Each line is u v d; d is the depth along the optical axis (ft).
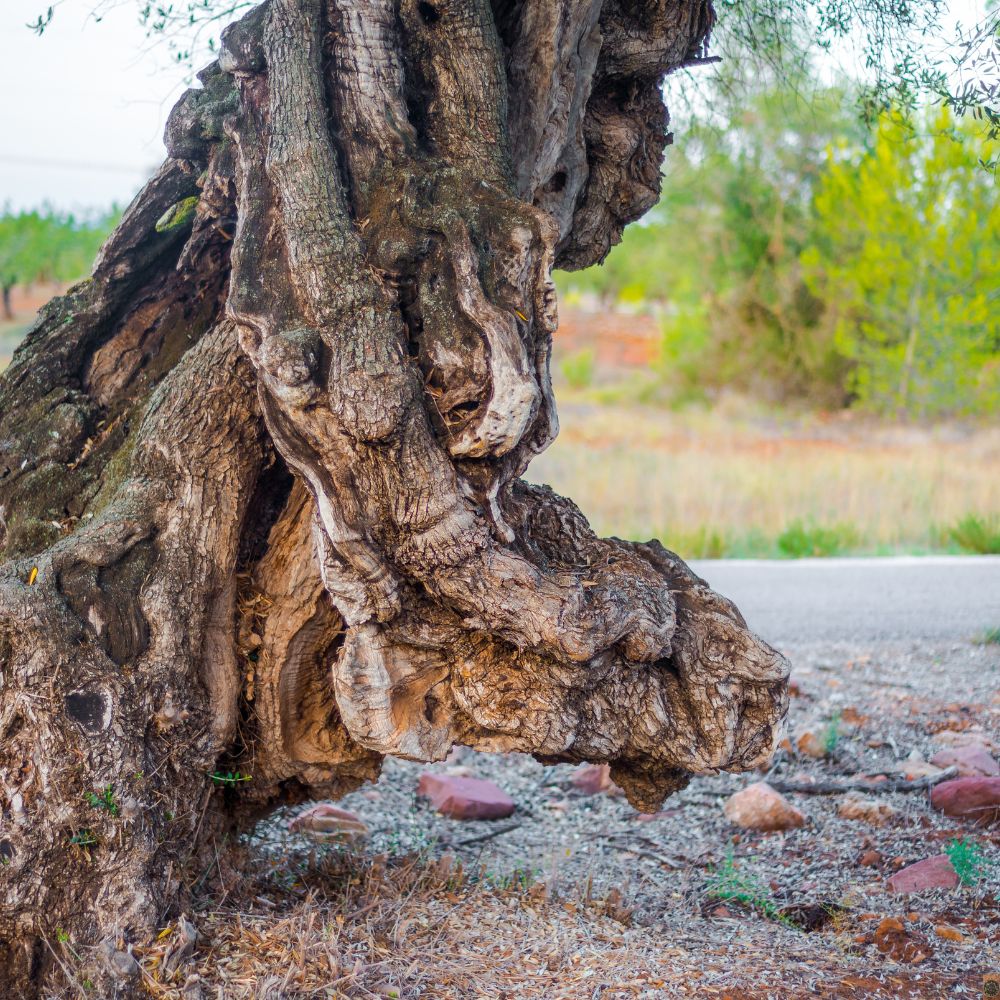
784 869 15.20
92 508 12.62
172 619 11.12
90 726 10.26
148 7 14.26
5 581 10.61
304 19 11.35
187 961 10.32
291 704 12.34
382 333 10.28
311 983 10.26
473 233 10.52
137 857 10.28
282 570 12.01
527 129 12.86
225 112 12.37
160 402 12.01
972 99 14.65
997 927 12.67
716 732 11.75
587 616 10.54
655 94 15.03
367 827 16.35
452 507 10.27
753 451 53.16
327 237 10.73
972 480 43.75
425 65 11.98
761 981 11.09
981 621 27.66
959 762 18.22
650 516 39.55
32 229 88.53
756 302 69.31
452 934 11.96
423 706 11.42
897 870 14.80
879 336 60.44
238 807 13.03
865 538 38.60
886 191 56.70
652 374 79.51
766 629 26.96
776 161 65.41
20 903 9.89
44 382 13.69
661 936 12.53
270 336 10.43
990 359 57.57
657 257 82.69
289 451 10.45
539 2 12.54
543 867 15.30
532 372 10.27
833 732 19.56
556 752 11.51
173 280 13.96
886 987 11.04
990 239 55.36
